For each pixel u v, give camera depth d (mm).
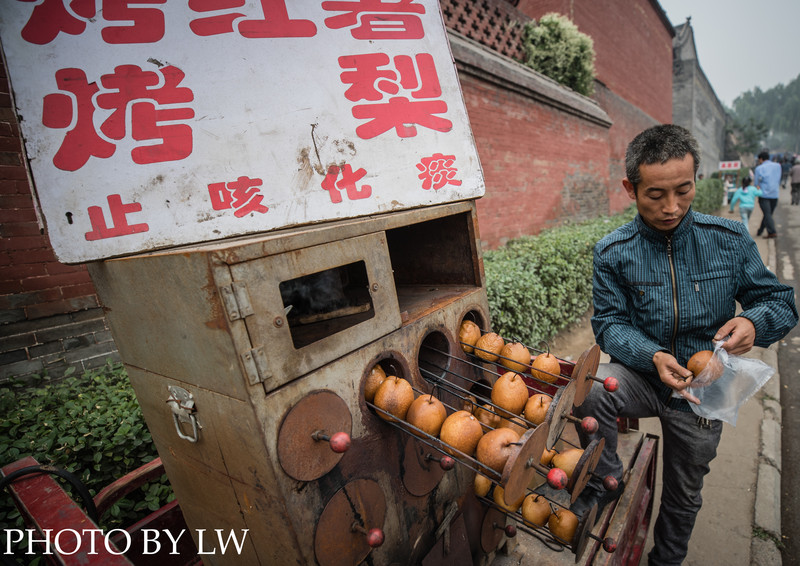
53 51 1127
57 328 2865
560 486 1041
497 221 6355
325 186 1429
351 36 1579
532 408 1314
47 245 2820
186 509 1471
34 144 1083
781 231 11258
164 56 1257
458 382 1675
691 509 1927
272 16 1431
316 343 1117
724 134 52531
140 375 1338
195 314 1013
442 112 1751
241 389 989
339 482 1177
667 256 1705
